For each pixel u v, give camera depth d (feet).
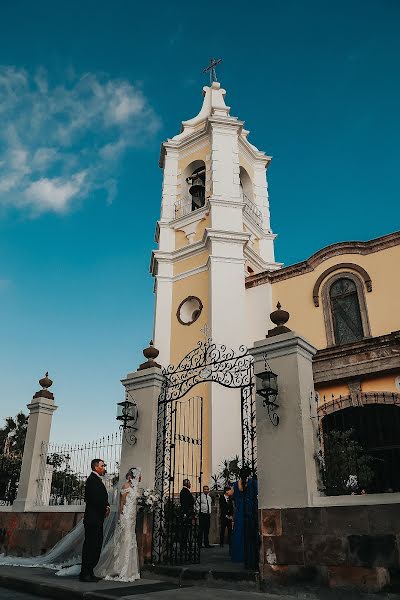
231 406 48.75
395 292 50.26
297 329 54.24
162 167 77.36
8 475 48.16
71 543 30.32
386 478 43.98
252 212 69.72
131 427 30.42
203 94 82.99
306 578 20.77
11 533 35.78
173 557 27.89
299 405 23.66
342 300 53.52
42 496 36.78
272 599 20.10
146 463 28.91
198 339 56.39
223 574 22.94
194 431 49.24
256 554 23.65
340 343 51.85
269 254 69.15
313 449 23.47
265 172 76.48
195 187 68.33
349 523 20.52
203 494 39.24
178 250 63.82
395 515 19.60
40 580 24.44
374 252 53.26
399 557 19.07
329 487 23.57
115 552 25.73
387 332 49.08
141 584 23.61
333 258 55.36
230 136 69.26
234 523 29.04
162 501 28.40
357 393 45.70
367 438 46.83
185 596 20.36
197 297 59.52
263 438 24.06
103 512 25.93
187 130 76.64
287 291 56.90
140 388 31.42
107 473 31.35
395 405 43.88
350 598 19.52
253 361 28.45
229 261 58.90
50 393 40.65
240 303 56.59
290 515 22.00
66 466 36.04
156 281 64.18
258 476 23.48
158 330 59.47
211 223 61.62
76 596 21.39
